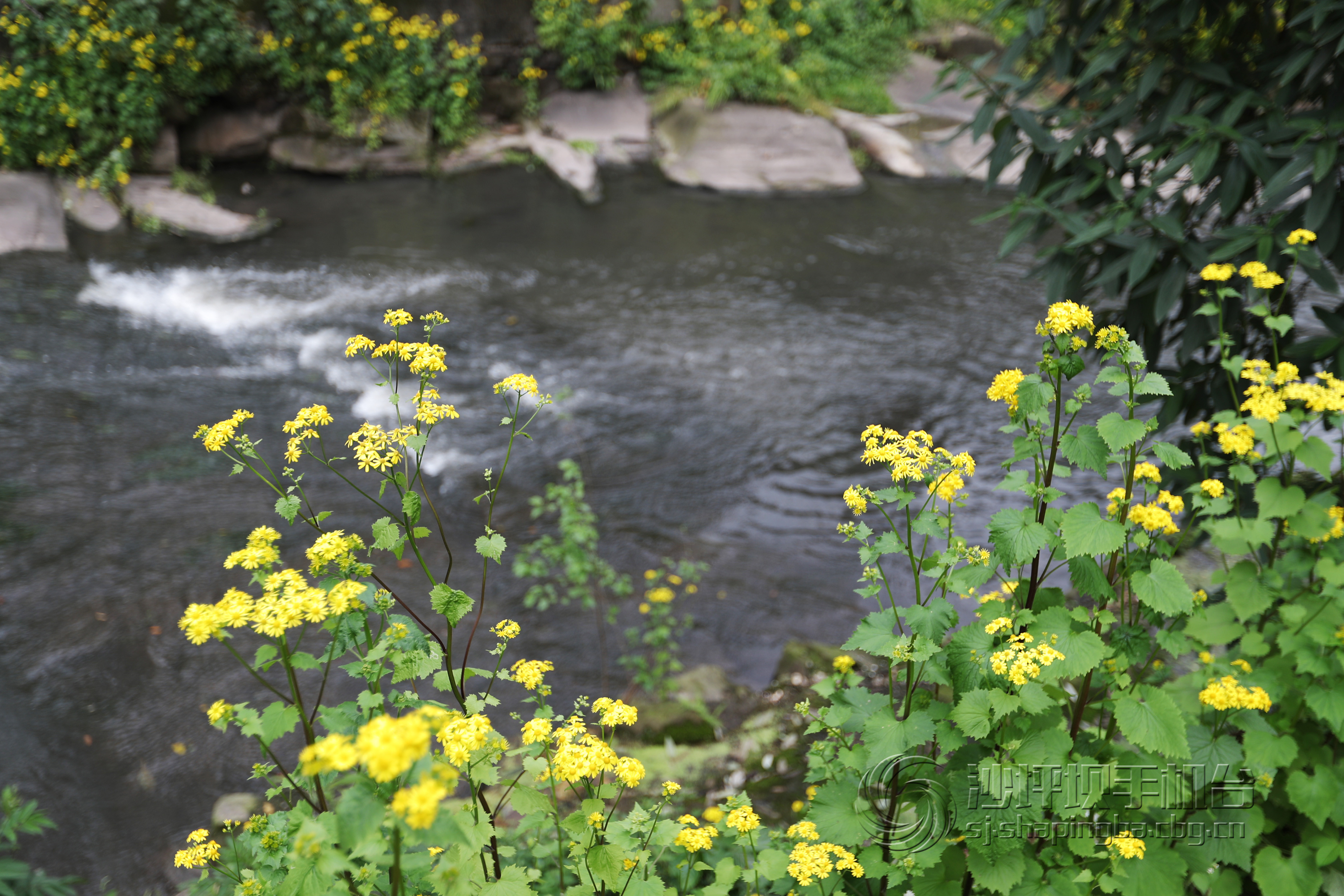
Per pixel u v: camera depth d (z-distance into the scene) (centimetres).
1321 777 217
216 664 434
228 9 1012
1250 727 212
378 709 158
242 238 937
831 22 1412
